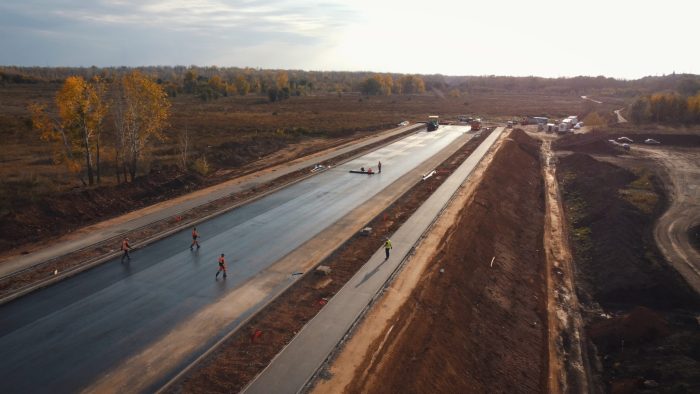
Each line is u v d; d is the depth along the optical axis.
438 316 23.91
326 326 21.27
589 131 92.50
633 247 35.62
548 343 26.25
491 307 27.53
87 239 31.62
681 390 20.39
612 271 32.97
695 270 32.12
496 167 56.41
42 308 23.00
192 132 79.44
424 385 18.95
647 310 27.06
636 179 53.75
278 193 44.72
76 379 17.75
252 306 23.38
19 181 43.75
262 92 187.25
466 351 22.72
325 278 26.59
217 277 26.50
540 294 31.36
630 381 22.20
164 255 29.69
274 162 59.16
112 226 34.25
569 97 193.88
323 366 18.59
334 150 67.25
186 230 34.28
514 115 126.00
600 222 41.56
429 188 46.53
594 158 65.50
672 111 99.06
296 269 27.66
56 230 33.88
